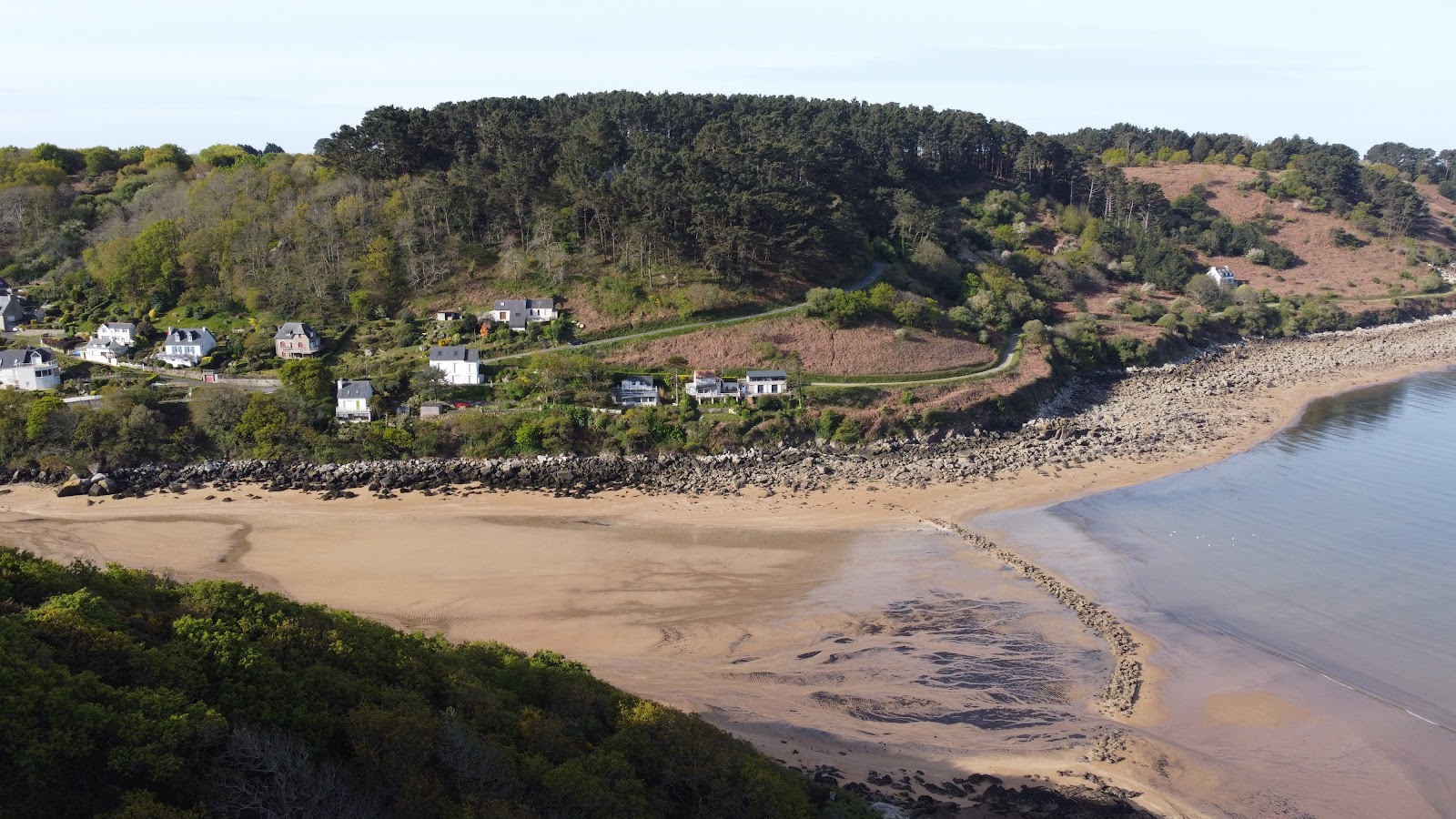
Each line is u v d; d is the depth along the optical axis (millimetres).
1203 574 63438
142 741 24719
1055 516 75250
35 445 86938
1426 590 60469
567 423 92812
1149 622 56844
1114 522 73500
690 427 94562
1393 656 52531
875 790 38625
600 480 85688
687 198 120562
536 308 113562
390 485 84125
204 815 23578
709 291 116500
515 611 58031
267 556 66938
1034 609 58375
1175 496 79438
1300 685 49812
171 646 29453
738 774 32594
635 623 56281
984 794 39344
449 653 38406
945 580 62969
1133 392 120188
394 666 33625
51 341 111312
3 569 31703
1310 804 40281
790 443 95250
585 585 62125
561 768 29422
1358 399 113500
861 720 45688
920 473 87125
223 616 32344
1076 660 52250
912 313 118812
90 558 66125
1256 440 96000
